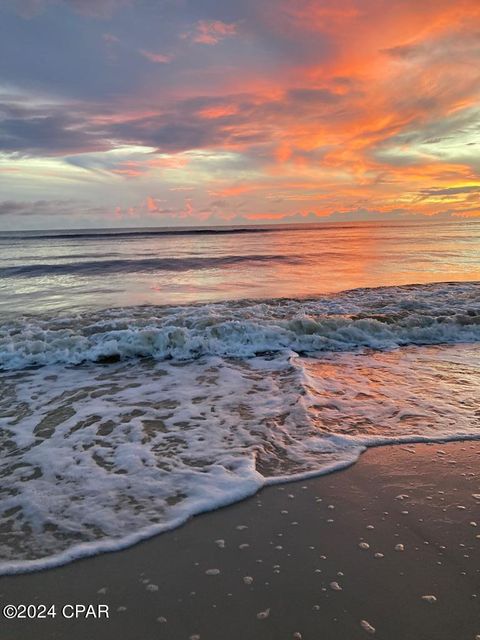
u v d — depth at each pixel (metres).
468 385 5.26
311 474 3.33
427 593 2.20
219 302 10.05
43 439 3.99
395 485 3.18
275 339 7.16
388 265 17.12
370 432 4.00
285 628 2.01
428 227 63.00
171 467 3.45
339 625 2.03
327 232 49.16
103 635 2.00
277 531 2.70
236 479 3.24
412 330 7.61
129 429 4.17
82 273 16.06
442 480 3.23
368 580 2.29
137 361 6.48
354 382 5.40
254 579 2.31
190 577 2.33
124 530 2.71
